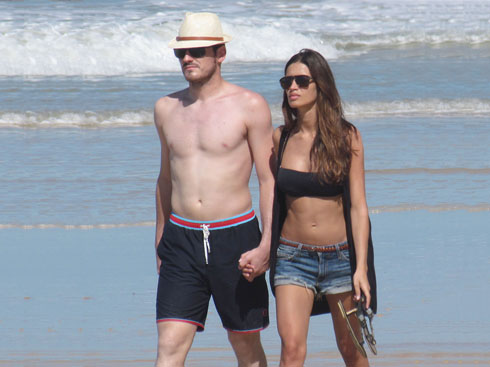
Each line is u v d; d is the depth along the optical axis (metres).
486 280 24.44
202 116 15.61
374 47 84.94
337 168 14.84
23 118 52.88
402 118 53.25
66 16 87.25
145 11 92.50
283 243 15.41
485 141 45.44
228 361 18.69
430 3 103.44
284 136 15.58
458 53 81.69
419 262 26.19
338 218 15.20
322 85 14.95
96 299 23.16
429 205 33.22
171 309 15.41
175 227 15.71
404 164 39.69
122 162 41.12
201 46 15.26
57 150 44.09
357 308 14.95
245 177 15.73
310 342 19.81
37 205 33.38
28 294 23.55
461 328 20.56
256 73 69.38
